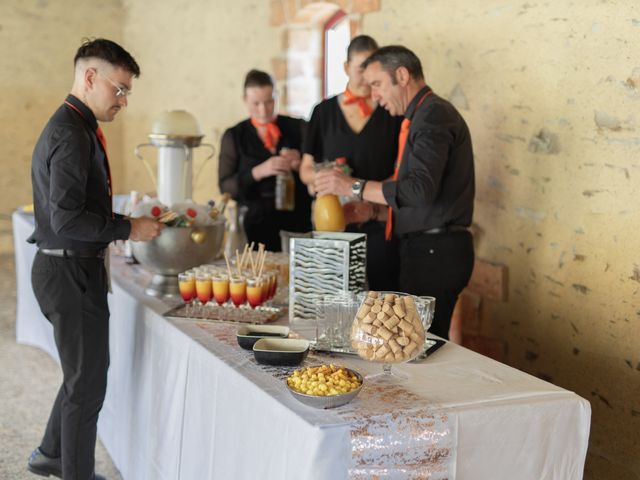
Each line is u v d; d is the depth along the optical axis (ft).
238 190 13.76
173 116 10.92
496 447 5.92
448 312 10.25
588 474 10.36
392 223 10.37
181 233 8.95
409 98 9.78
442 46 13.01
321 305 7.21
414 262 10.08
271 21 18.80
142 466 8.79
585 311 10.56
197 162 22.54
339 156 12.16
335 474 5.43
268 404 5.93
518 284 11.75
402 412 5.69
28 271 14.82
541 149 11.12
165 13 23.44
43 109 25.48
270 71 19.01
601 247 10.23
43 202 8.00
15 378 13.61
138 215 9.00
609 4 9.84
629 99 9.68
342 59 18.04
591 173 10.31
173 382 7.85
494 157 12.07
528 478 6.09
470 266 10.13
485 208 12.34
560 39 10.64
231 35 20.48
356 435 5.46
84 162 7.72
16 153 25.26
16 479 9.93
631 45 9.58
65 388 8.23
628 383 9.94
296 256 8.02
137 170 25.93
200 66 22.00
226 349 7.14
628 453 10.00
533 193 11.34
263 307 8.56
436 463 5.73
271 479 5.88
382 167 12.11
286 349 6.91
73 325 8.09
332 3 15.90
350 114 12.17
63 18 25.25
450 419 5.73
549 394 6.22
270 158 13.37
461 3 12.50
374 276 12.03
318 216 9.86
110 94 8.09
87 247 8.15
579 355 10.70
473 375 6.64
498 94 11.87
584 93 10.32
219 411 6.81
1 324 16.96
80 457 8.28
